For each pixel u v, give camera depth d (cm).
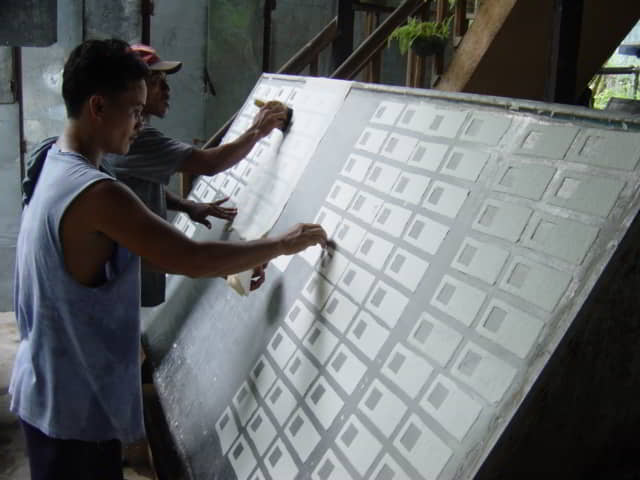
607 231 107
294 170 229
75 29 560
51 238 144
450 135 157
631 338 113
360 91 216
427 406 122
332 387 150
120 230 143
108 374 154
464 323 124
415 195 157
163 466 196
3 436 279
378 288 153
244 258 162
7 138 577
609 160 114
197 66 661
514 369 110
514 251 122
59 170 147
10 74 562
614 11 361
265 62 603
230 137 314
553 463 114
